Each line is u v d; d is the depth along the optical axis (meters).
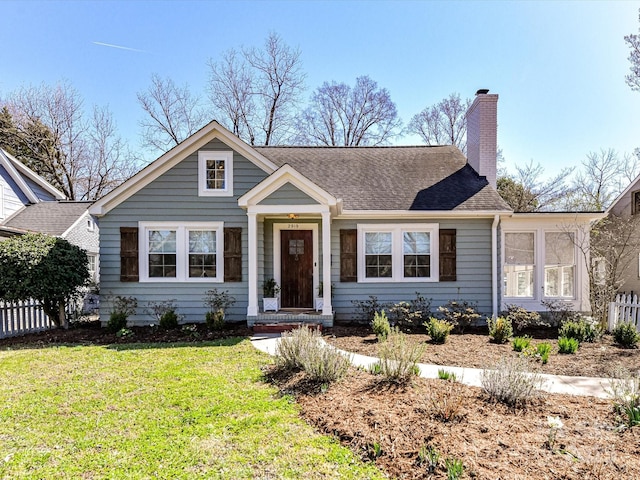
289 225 11.47
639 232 12.88
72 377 5.99
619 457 3.25
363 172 12.88
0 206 16.44
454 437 3.61
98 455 3.58
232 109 28.83
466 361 6.81
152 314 10.88
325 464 3.34
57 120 28.34
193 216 10.99
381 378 5.44
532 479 2.92
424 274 11.30
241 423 4.18
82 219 17.64
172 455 3.55
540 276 11.21
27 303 10.76
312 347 5.91
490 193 11.66
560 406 4.47
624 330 8.14
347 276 11.21
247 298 10.93
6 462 3.48
